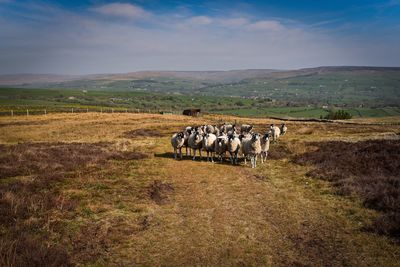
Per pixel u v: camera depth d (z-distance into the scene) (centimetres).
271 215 1284
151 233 1113
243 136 2283
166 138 3784
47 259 864
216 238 1082
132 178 1803
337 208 1334
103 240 1041
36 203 1271
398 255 945
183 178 1842
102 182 1680
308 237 1088
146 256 965
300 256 966
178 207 1370
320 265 914
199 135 2370
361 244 1021
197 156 2595
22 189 1453
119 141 3381
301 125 5362
